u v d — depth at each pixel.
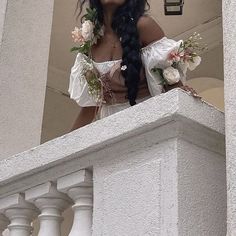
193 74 9.78
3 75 5.54
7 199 4.15
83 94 4.32
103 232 3.38
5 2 5.76
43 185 3.90
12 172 4.01
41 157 3.83
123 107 4.11
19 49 5.70
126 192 3.34
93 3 4.21
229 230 2.89
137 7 4.09
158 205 3.15
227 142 3.04
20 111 5.55
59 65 9.91
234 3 3.23
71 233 3.64
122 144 3.43
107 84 4.10
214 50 9.60
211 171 3.28
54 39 9.28
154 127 3.26
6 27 5.68
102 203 3.45
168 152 3.20
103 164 3.53
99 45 4.19
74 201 3.76
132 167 3.36
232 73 3.13
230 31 3.21
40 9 5.94
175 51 3.98
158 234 3.10
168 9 7.40
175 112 3.13
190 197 3.12
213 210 3.20
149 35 4.03
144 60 4.02
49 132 10.07
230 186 2.95
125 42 3.99
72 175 3.72
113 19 4.10
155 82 4.00
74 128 4.49
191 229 3.07
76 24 8.90
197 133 3.25
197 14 8.99
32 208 4.09
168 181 3.15
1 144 5.36
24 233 4.10
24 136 5.51
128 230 3.26
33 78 5.71
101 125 3.50
